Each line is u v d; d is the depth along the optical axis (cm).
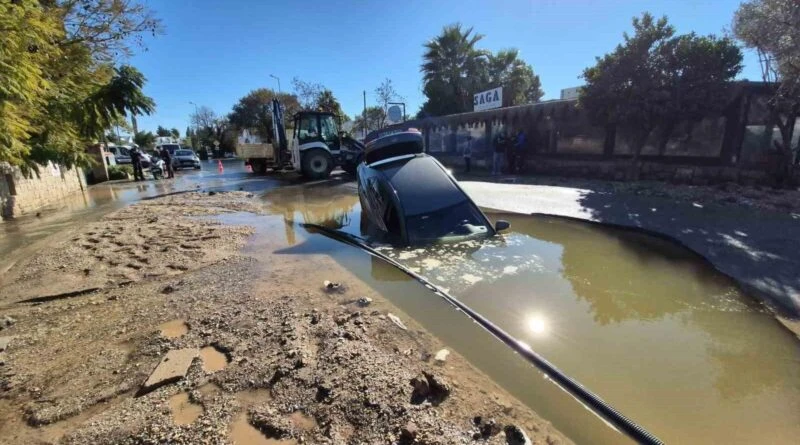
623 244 549
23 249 602
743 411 235
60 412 229
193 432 208
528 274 454
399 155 772
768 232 539
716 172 933
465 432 204
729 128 913
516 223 679
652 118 968
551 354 295
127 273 476
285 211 923
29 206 991
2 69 439
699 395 249
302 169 1502
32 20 452
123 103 866
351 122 3547
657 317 349
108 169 1934
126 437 206
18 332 332
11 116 496
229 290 414
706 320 340
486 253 522
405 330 320
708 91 881
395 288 420
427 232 574
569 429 213
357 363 266
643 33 941
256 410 224
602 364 282
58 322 350
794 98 774
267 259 530
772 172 848
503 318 351
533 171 1359
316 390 239
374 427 208
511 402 232
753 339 309
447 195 619
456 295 401
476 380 254
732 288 392
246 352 286
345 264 507
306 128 1502
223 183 1538
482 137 1644
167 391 245
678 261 476
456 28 2488
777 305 348
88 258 541
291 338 302
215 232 695
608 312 360
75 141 799
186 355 284
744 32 805
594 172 1173
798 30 718
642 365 280
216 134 5572
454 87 2562
